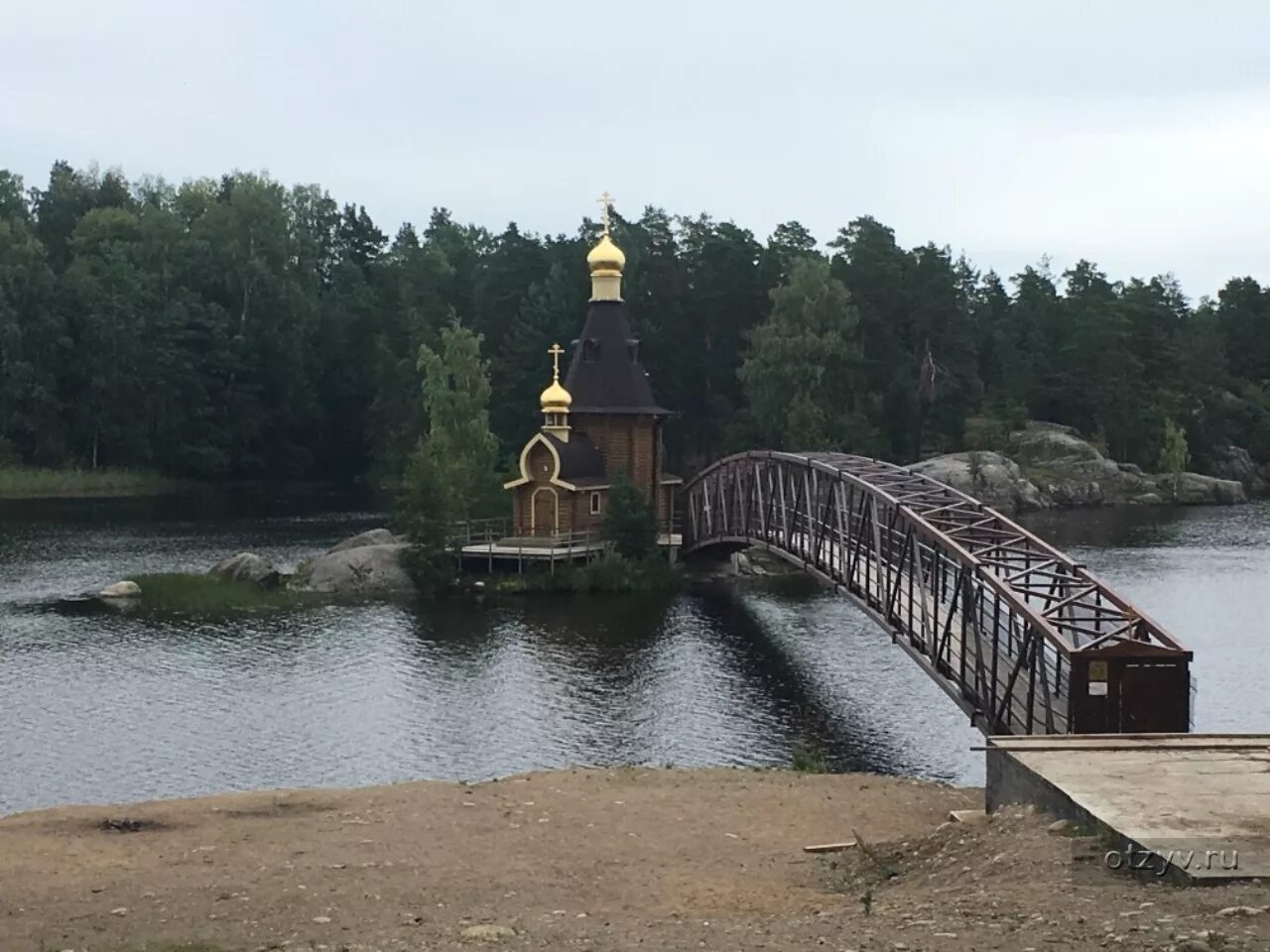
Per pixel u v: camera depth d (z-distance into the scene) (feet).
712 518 227.20
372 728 120.98
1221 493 395.75
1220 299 544.21
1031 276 500.33
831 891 57.67
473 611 190.60
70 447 394.11
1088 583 98.94
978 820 62.34
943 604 131.13
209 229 424.46
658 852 65.67
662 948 44.75
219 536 280.72
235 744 115.03
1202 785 57.47
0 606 186.70
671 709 129.49
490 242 528.22
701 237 410.52
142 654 154.30
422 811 73.51
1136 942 40.29
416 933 48.08
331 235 513.86
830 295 349.00
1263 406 483.51
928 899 49.90
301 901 54.13
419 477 213.66
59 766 107.65
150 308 402.93
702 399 397.19
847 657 157.28
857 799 78.74
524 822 71.46
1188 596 201.87
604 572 213.66
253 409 417.08
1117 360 429.38
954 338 398.01
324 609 189.57
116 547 258.37
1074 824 55.16
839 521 156.15
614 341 237.86
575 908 53.98
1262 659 155.53
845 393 358.84
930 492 139.85
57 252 453.99
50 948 47.11
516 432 374.02
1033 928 43.06
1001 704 96.17
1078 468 392.47
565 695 135.23
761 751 113.50
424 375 402.31
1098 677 81.61
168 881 58.03
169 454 400.06
